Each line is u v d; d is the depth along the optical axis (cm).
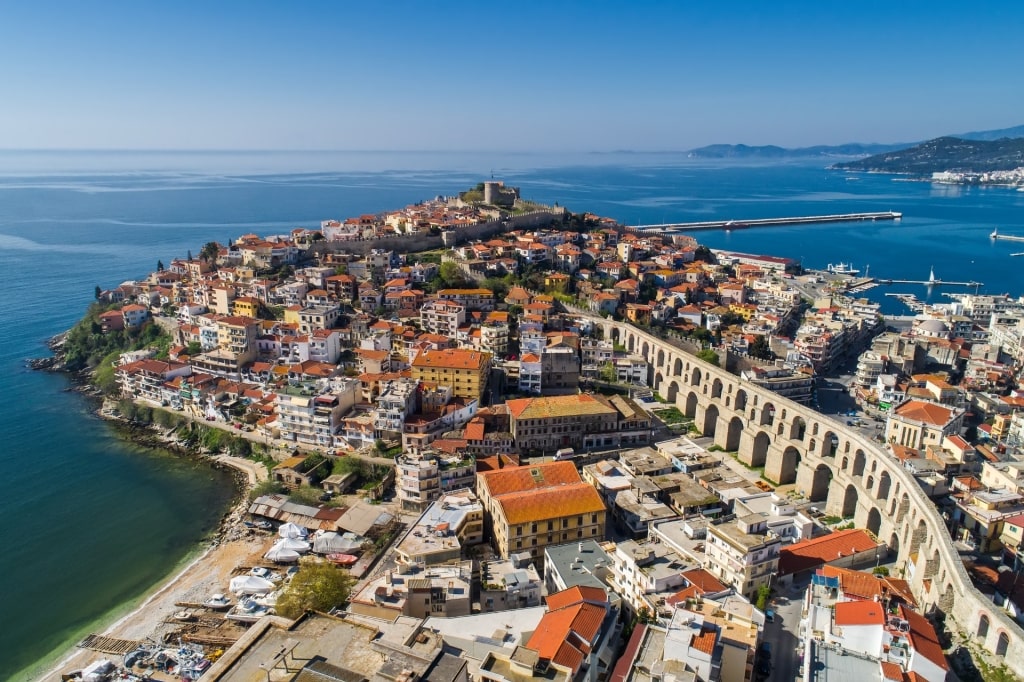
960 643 11300
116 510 19100
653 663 10125
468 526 15988
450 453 19788
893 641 10475
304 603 13088
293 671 6394
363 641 6956
